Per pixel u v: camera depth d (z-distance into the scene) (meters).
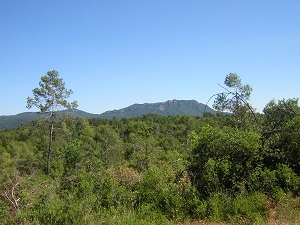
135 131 54.09
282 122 8.78
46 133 51.09
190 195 6.98
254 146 7.55
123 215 6.23
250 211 6.18
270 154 7.82
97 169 9.42
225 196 6.71
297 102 8.96
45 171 24.34
